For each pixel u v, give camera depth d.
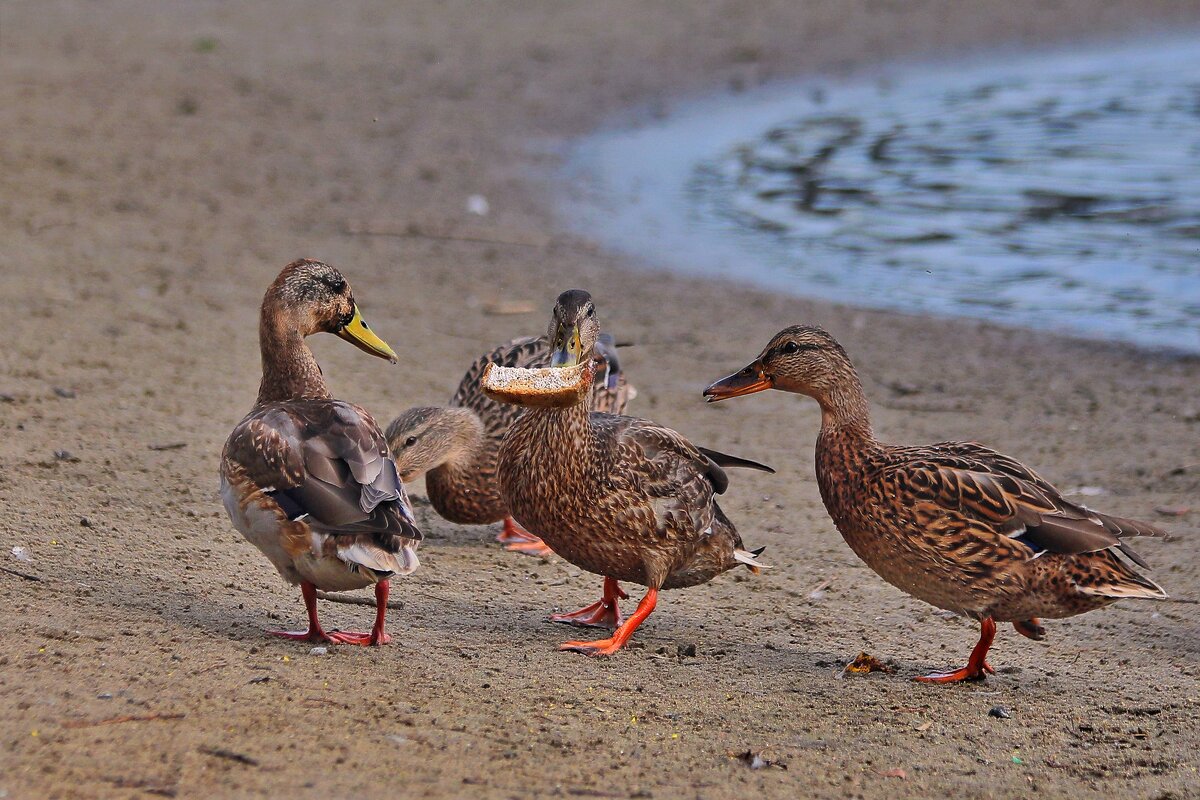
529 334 17.61
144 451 12.36
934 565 9.32
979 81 34.22
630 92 32.66
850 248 22.69
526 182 25.83
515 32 37.59
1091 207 24.55
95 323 16.05
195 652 8.25
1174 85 33.25
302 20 37.84
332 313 10.20
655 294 20.09
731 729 8.00
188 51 33.50
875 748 7.89
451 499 12.06
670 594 10.91
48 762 6.61
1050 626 10.52
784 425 15.30
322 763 6.88
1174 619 10.56
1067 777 7.68
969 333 18.88
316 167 25.53
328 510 8.17
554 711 7.98
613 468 9.52
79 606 8.84
